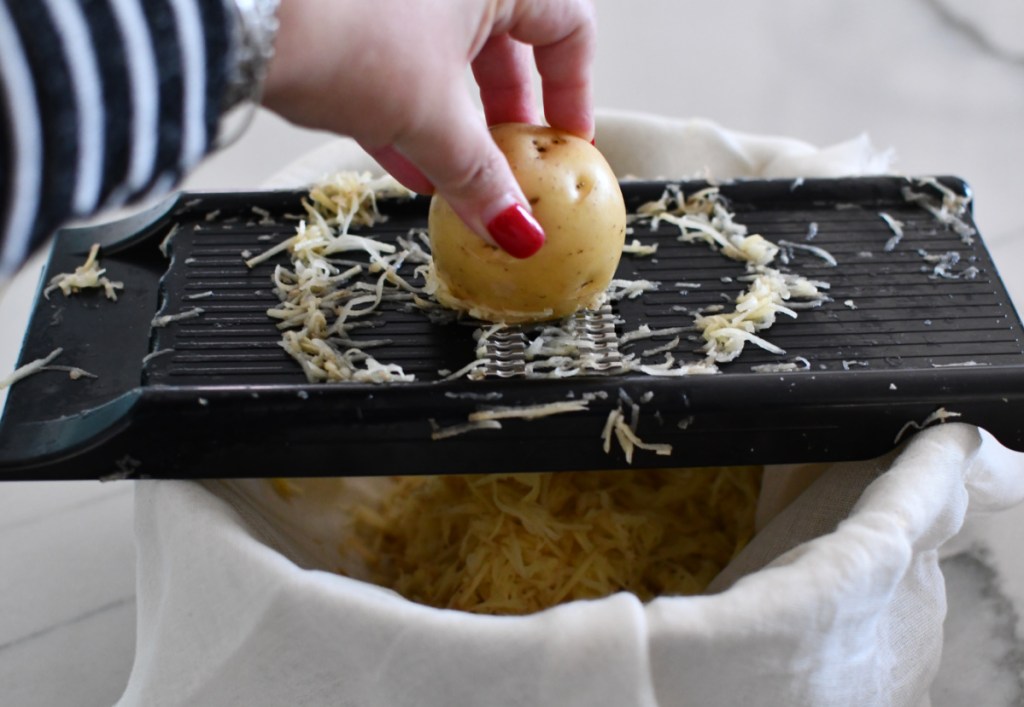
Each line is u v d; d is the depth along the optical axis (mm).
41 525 543
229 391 426
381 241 487
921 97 722
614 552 490
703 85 746
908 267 475
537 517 484
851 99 727
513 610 474
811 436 436
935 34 769
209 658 426
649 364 440
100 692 493
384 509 522
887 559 405
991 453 469
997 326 454
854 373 433
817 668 412
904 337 449
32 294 604
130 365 453
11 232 311
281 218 493
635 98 736
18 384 448
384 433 427
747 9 804
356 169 543
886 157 575
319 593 404
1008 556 524
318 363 439
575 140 436
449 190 391
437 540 509
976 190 660
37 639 507
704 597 401
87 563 531
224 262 475
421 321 456
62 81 303
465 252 429
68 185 312
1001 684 491
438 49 365
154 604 447
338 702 422
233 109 350
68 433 430
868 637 422
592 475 506
